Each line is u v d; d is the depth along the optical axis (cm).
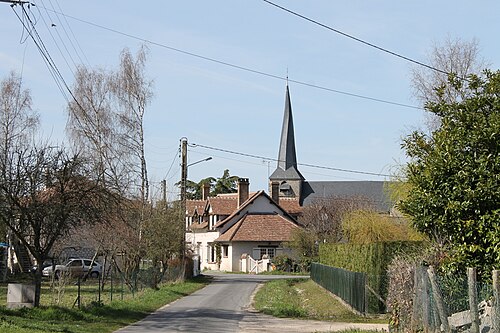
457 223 1554
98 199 2509
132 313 2705
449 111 1666
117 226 3662
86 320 2364
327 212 6862
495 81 1638
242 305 3281
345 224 4400
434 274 1452
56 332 1956
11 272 5369
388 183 3897
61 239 3052
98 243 3869
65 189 2423
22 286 2409
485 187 1511
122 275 3478
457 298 1530
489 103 1633
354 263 3356
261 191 7925
